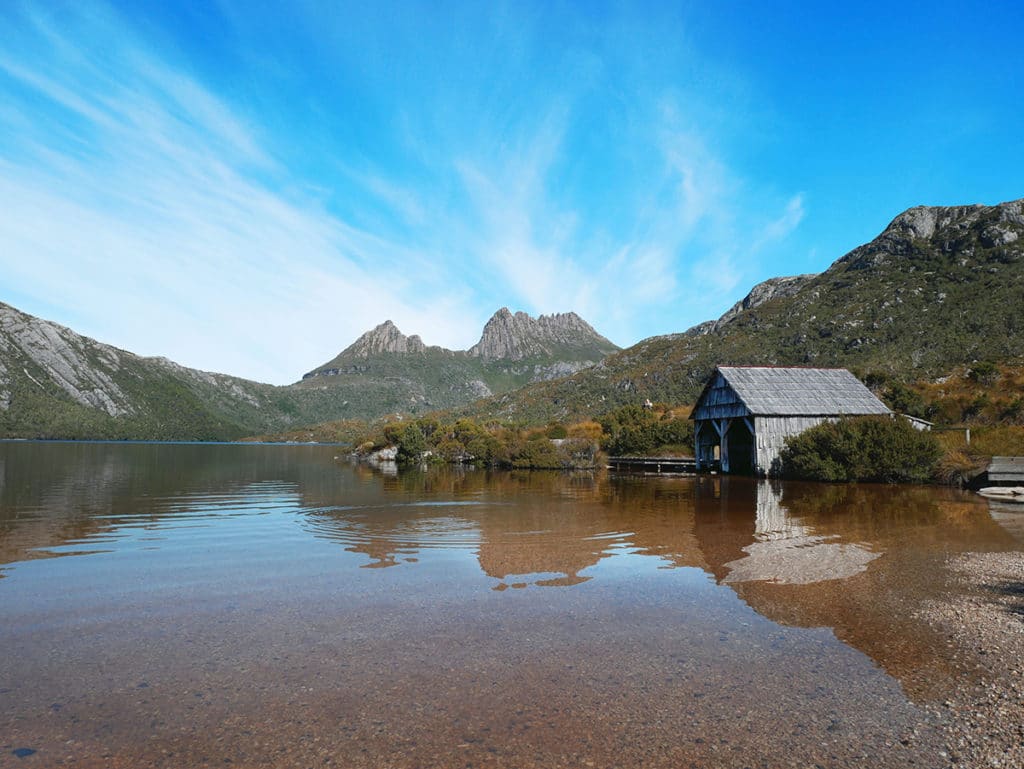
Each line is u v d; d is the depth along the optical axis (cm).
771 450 3183
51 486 2892
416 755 441
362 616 790
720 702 534
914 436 2670
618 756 441
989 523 1577
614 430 5756
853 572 1038
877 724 495
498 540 1393
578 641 692
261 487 3005
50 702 530
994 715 512
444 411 17450
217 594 904
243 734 473
